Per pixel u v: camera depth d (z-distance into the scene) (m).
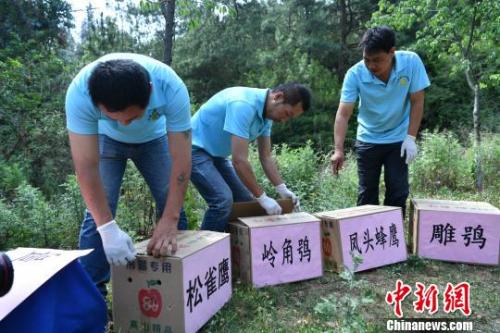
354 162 7.35
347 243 3.15
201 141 3.03
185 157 2.29
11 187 4.86
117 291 2.30
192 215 3.92
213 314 2.47
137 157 2.63
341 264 3.13
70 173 6.19
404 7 7.07
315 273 3.08
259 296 2.71
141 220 4.15
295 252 3.00
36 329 1.68
